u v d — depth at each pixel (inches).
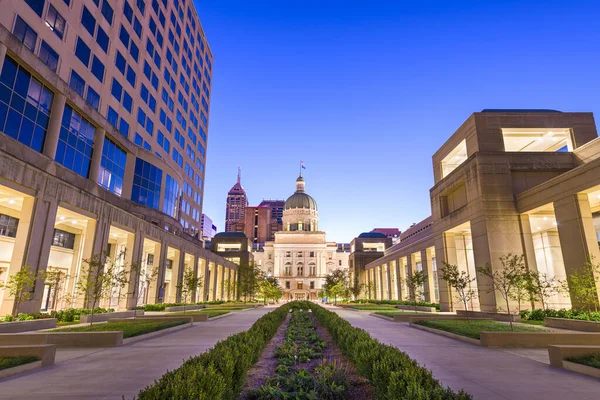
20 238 877.8
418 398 202.5
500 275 1143.0
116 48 1676.9
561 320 784.3
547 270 1288.1
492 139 1326.3
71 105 1273.4
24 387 323.6
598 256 924.6
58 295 1296.8
